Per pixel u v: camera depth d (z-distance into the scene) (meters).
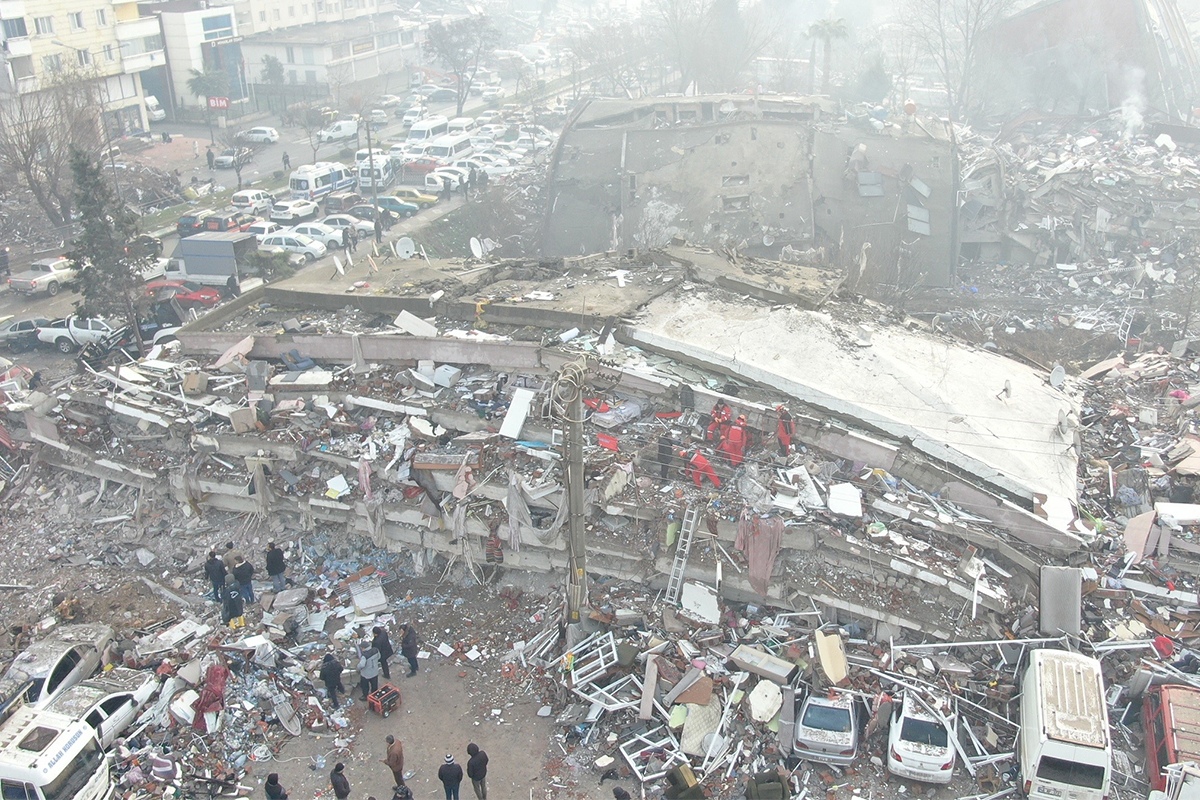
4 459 25.73
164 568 22.64
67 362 36.62
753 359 23.81
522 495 20.78
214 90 80.00
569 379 17.28
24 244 49.88
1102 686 17.27
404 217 54.69
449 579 22.38
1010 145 64.12
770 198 48.94
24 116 50.25
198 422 23.53
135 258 35.81
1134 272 45.56
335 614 21.25
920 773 16.81
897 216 47.91
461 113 84.44
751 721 17.89
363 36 96.12
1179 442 25.12
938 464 22.12
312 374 24.44
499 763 17.52
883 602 19.38
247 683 19.02
